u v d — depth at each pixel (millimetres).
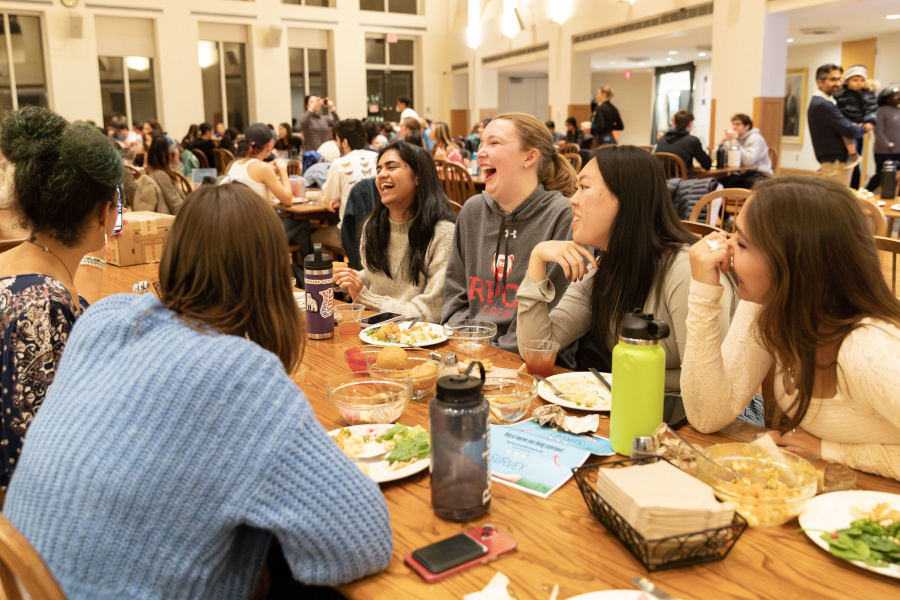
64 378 909
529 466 1157
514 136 2084
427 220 2393
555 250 1656
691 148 6633
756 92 8055
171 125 13188
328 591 1184
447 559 886
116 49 12633
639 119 17312
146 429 824
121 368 868
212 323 925
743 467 1072
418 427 1259
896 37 9906
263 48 13844
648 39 10008
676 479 943
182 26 12984
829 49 11227
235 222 934
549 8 12070
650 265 1600
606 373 1630
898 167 6969
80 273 1933
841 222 1090
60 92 12102
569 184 2201
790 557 907
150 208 4809
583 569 884
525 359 1601
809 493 986
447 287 2361
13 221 1438
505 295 2188
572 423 1281
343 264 2371
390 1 15211
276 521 818
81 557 819
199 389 830
